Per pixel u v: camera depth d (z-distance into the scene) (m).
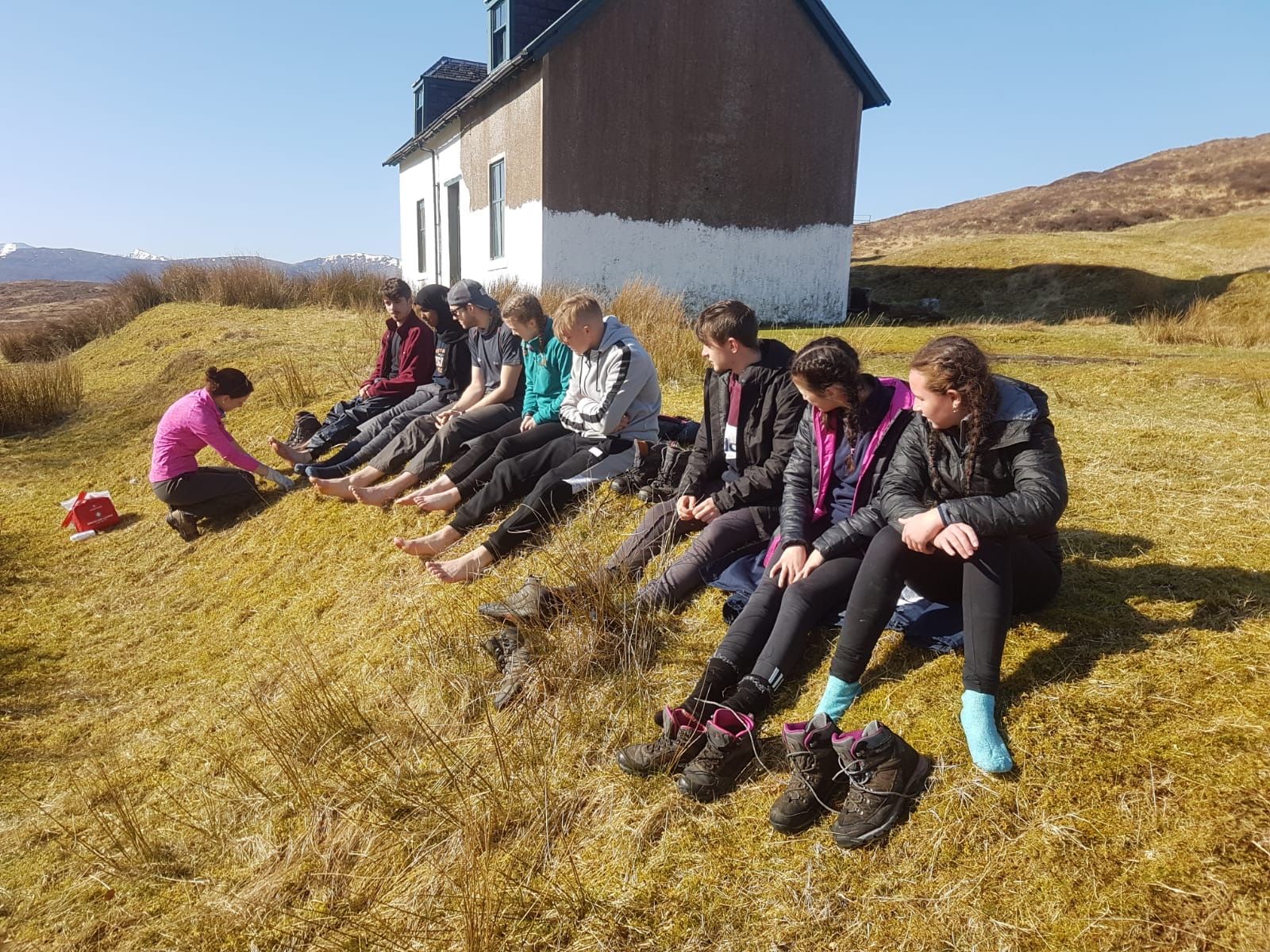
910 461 2.70
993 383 2.51
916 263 21.67
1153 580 2.99
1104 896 1.91
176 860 2.98
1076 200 55.00
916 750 2.42
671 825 2.47
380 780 3.01
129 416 9.52
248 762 3.42
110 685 4.42
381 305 14.16
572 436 4.52
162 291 16.61
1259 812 1.96
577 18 12.85
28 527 6.91
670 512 3.71
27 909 2.85
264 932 2.54
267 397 8.24
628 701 3.03
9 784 3.58
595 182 13.73
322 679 3.68
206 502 6.04
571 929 2.23
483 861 2.49
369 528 5.12
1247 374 7.12
